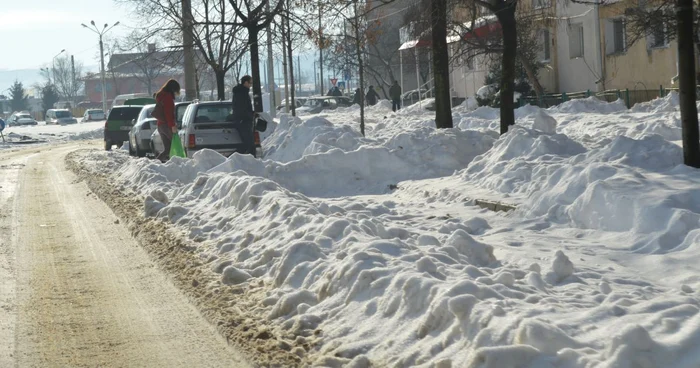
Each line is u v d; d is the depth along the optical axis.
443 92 25.45
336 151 21.23
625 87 46.06
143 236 14.80
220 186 17.02
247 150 26.91
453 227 13.41
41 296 10.68
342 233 11.10
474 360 6.23
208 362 7.85
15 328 9.21
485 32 41.59
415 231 13.27
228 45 41.12
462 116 40.09
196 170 22.69
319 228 11.45
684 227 11.08
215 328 8.94
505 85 22.88
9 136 67.50
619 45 47.22
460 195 16.33
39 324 9.36
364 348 7.52
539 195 14.05
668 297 7.79
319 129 26.36
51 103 171.88
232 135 26.84
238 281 10.77
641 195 12.05
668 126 25.00
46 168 32.84
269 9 35.94
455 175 18.95
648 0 28.77
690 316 6.63
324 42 27.06
